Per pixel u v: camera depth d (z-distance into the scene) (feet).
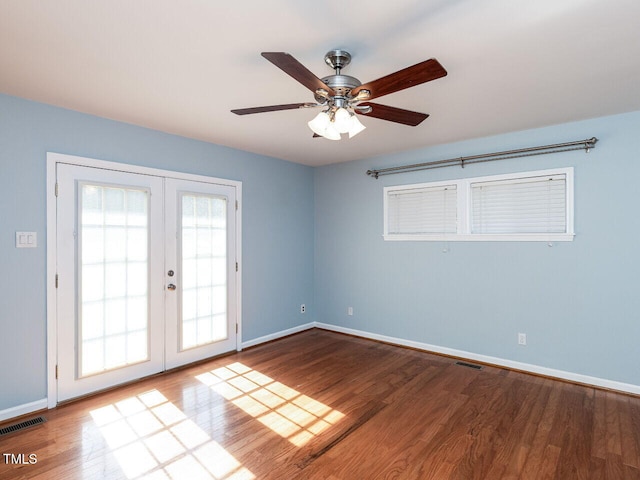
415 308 13.75
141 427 8.03
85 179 9.59
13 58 6.68
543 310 11.02
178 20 5.51
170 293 11.47
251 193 14.10
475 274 12.31
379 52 6.47
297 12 5.31
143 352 10.80
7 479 6.25
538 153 10.93
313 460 6.86
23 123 8.59
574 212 10.45
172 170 11.51
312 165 16.71
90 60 6.77
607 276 10.00
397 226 14.24
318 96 6.29
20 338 8.54
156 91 8.18
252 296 14.17
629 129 9.68
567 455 6.99
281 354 13.20
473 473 6.48
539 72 7.27
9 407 8.36
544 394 9.71
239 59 6.73
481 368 11.71
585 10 5.25
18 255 8.52
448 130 11.18
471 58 6.70
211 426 8.08
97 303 9.82
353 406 9.05
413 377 10.97
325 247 16.70
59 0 5.00
